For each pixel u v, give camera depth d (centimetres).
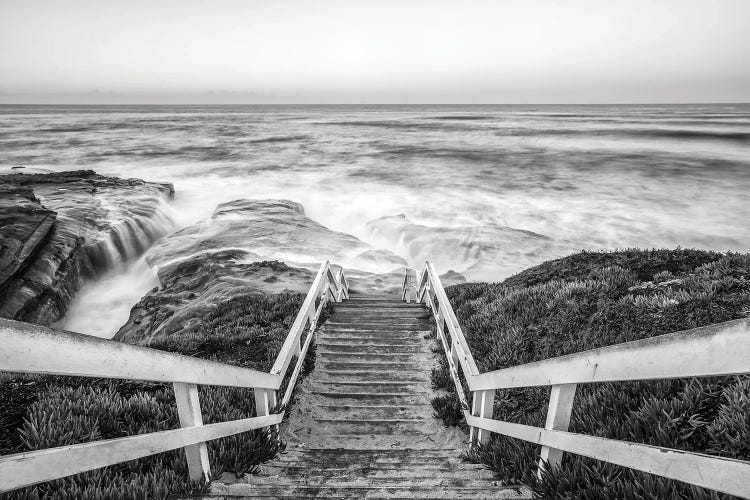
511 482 407
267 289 1520
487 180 3781
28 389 563
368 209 3098
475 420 526
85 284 2017
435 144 6122
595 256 1223
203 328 1101
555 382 307
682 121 10600
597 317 746
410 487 385
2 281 1581
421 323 1100
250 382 449
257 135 7456
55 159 4806
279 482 426
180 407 336
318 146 5934
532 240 2406
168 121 11356
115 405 488
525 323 827
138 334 1365
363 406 721
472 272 2053
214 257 2006
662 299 716
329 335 1022
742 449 330
